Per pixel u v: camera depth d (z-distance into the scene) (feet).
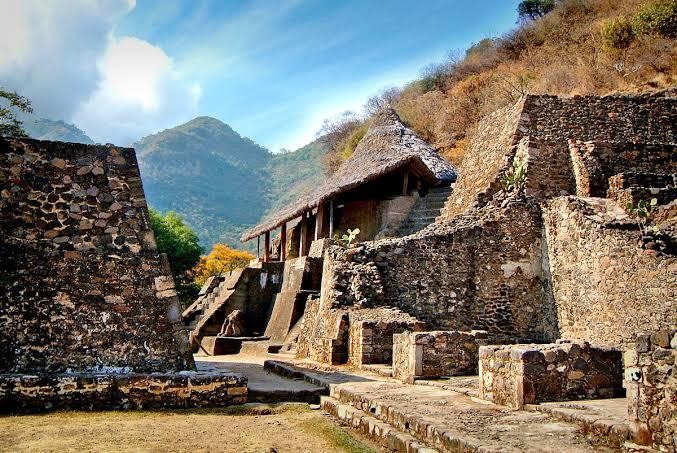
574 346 22.26
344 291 43.96
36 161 28.60
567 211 43.50
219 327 67.56
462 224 47.80
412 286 45.80
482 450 15.84
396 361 31.86
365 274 44.70
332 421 24.82
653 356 15.44
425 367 29.73
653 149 48.14
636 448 15.57
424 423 19.24
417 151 75.00
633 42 79.82
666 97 53.72
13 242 27.12
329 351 40.14
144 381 25.62
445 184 72.95
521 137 51.75
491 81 101.35
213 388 26.76
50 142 29.07
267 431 22.36
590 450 15.89
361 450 20.10
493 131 57.62
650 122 53.01
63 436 20.25
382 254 46.19
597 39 87.56
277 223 75.00
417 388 27.58
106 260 28.27
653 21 78.43
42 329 26.32
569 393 21.91
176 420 23.52
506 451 15.61
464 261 46.60
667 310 33.45
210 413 25.20
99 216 28.86
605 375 22.39
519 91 86.94
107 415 23.81
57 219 28.14
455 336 30.45
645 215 39.52
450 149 96.48
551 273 45.47
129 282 28.27
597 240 39.42
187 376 26.40
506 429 18.31
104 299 27.63
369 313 40.65
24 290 26.55
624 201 42.70
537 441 16.80
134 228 29.19
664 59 73.56
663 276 33.86
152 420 23.31
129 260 28.63
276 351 54.54
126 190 29.68
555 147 49.14
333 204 73.87
